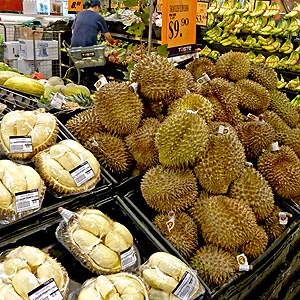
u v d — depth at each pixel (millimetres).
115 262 1318
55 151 1663
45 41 5738
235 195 1762
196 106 1989
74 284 1320
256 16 4984
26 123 1706
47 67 5980
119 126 1899
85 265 1324
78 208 1634
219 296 1401
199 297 1333
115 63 5941
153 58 2043
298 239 2004
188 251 1572
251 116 2170
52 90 3463
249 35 5113
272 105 2682
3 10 7371
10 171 1468
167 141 1676
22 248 1228
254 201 1723
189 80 2352
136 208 1689
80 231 1337
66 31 7047
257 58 4953
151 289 1273
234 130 2062
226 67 2602
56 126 1823
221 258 1521
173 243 1556
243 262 1529
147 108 2117
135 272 1350
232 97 2244
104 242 1339
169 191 1631
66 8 8352
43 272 1154
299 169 1969
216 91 2254
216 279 1469
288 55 4770
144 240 1585
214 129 1923
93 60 5199
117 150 1920
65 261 1411
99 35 7098
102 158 1899
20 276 1106
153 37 5641
